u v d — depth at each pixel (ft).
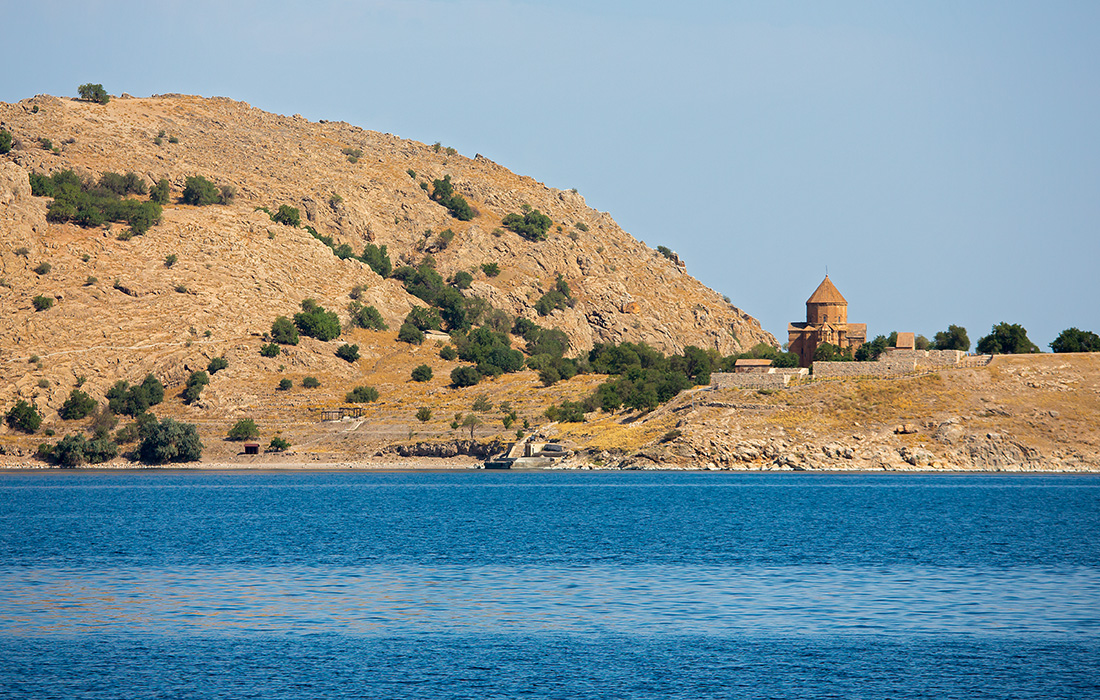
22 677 329.31
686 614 428.97
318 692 313.32
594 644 373.61
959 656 354.95
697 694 312.29
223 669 338.13
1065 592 482.69
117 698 307.58
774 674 332.39
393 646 370.73
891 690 316.40
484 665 343.46
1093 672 334.85
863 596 471.21
